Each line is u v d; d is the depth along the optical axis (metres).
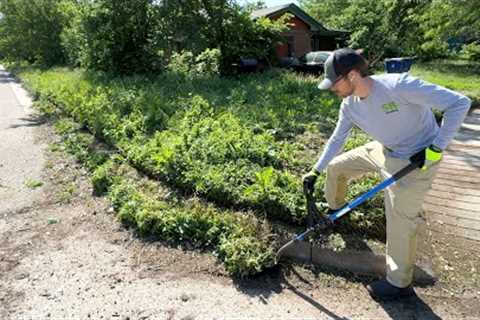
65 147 6.35
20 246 3.61
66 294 2.96
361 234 3.45
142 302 2.86
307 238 3.33
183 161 4.51
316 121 6.46
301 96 8.34
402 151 2.64
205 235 3.51
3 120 9.18
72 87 10.50
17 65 29.84
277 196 3.68
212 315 2.72
